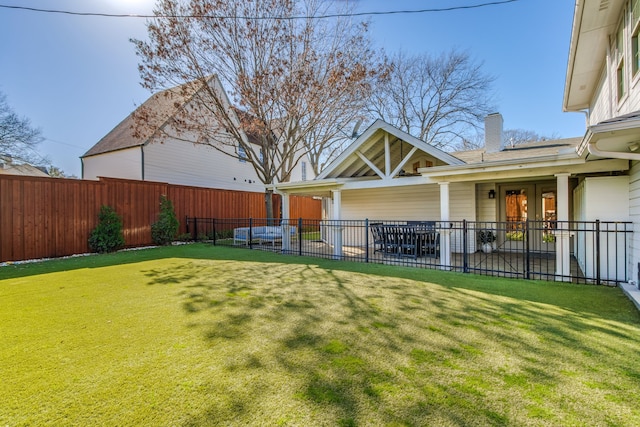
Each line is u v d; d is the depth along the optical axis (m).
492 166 6.43
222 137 15.05
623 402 2.08
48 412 2.04
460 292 4.86
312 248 11.14
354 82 12.22
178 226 12.32
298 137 13.67
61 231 9.02
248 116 12.98
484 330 3.32
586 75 8.35
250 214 16.11
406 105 21.61
